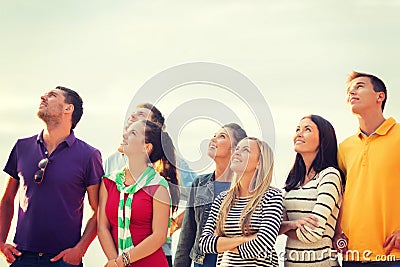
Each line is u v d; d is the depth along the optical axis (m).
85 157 4.50
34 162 4.48
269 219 3.90
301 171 4.27
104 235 4.14
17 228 4.46
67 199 4.43
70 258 4.37
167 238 4.27
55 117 4.50
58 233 4.40
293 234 4.16
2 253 4.43
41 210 4.40
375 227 4.32
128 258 4.01
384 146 4.38
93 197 4.49
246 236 3.91
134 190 4.11
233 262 3.93
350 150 4.46
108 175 4.26
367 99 4.45
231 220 3.98
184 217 4.51
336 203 4.14
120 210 4.10
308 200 4.11
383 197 4.33
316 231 3.99
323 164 4.22
